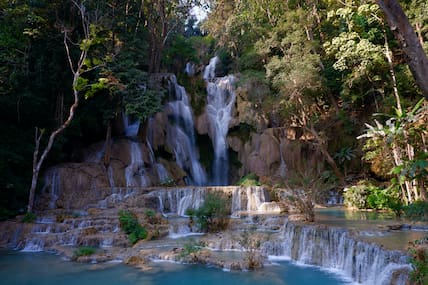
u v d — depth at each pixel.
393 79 18.03
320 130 23.28
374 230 10.48
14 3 17.70
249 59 23.19
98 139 22.56
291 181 16.69
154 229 13.67
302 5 24.20
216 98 26.52
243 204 17.55
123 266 10.47
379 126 15.58
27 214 15.00
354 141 22.25
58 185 18.30
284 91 20.69
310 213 12.58
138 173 21.25
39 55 18.91
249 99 22.39
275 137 23.62
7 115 18.17
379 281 8.12
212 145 25.44
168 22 28.20
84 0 18.84
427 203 11.80
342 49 18.83
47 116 19.55
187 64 30.00
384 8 4.12
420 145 14.85
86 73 19.91
